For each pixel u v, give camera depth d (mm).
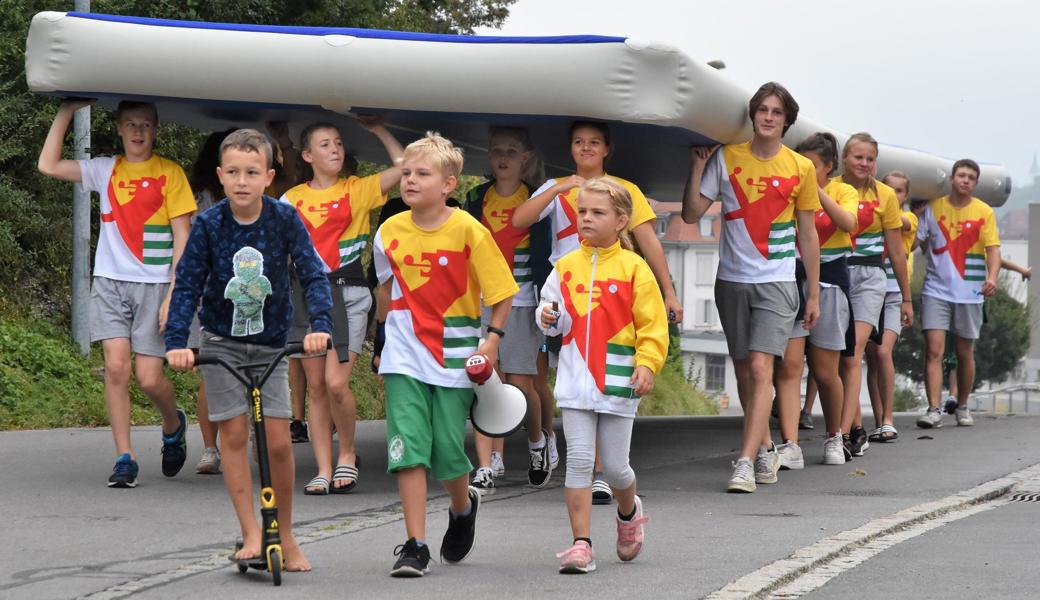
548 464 15227
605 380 9953
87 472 15547
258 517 12305
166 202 14219
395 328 9797
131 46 14062
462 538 10070
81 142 25391
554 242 14469
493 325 9906
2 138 27469
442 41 13820
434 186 9695
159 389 14500
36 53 14242
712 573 9719
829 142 16750
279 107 14609
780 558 10336
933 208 23875
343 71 13883
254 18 31797
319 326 9305
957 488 14969
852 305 18453
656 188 21938
